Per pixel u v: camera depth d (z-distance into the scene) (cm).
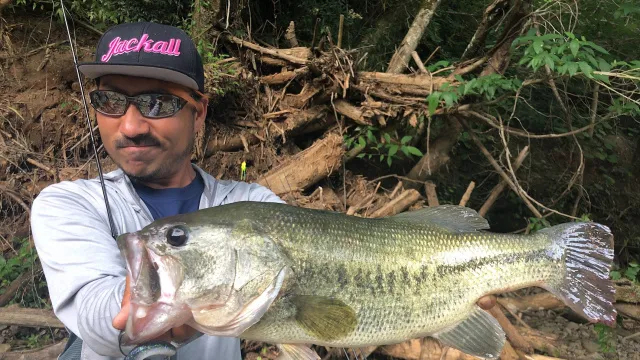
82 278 54
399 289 68
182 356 63
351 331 65
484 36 177
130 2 188
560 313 170
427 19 206
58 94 175
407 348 131
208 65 169
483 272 74
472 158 221
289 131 177
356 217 69
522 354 134
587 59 156
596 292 77
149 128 63
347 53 171
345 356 129
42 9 188
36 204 61
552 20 201
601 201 227
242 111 177
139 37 62
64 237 57
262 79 180
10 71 175
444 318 72
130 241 53
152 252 54
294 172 160
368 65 226
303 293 61
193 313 54
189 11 199
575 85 211
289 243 61
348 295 64
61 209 59
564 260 79
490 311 138
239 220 59
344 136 177
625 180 236
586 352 154
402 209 158
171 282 53
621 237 227
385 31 240
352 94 176
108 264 56
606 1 213
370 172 199
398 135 196
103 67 61
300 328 61
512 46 155
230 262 56
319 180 165
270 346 132
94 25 195
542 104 224
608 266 77
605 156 223
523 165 217
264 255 59
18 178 164
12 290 145
